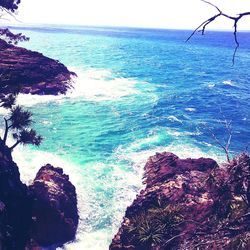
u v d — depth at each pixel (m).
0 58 71.75
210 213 23.47
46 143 43.50
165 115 58.44
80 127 50.66
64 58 123.25
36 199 28.36
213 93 78.56
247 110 64.50
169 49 194.75
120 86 80.38
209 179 22.50
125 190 33.06
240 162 19.09
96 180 34.72
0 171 27.48
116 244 25.58
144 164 38.09
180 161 34.84
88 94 70.56
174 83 89.00
